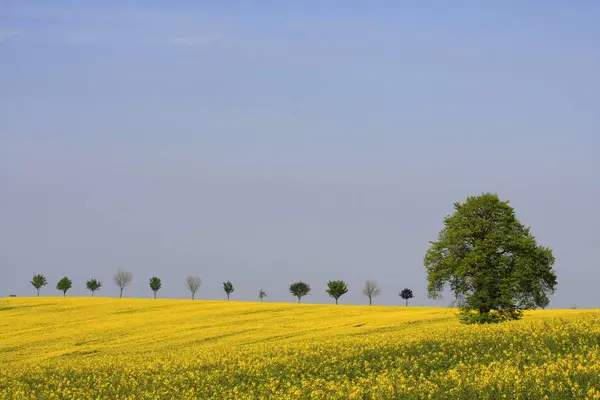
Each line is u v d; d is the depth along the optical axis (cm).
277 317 8581
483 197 5962
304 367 3516
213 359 4191
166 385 3431
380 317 8131
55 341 6731
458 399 2336
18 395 3444
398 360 3344
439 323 6856
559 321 3916
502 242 5741
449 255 5956
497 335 3672
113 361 4612
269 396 2883
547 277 5806
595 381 2309
